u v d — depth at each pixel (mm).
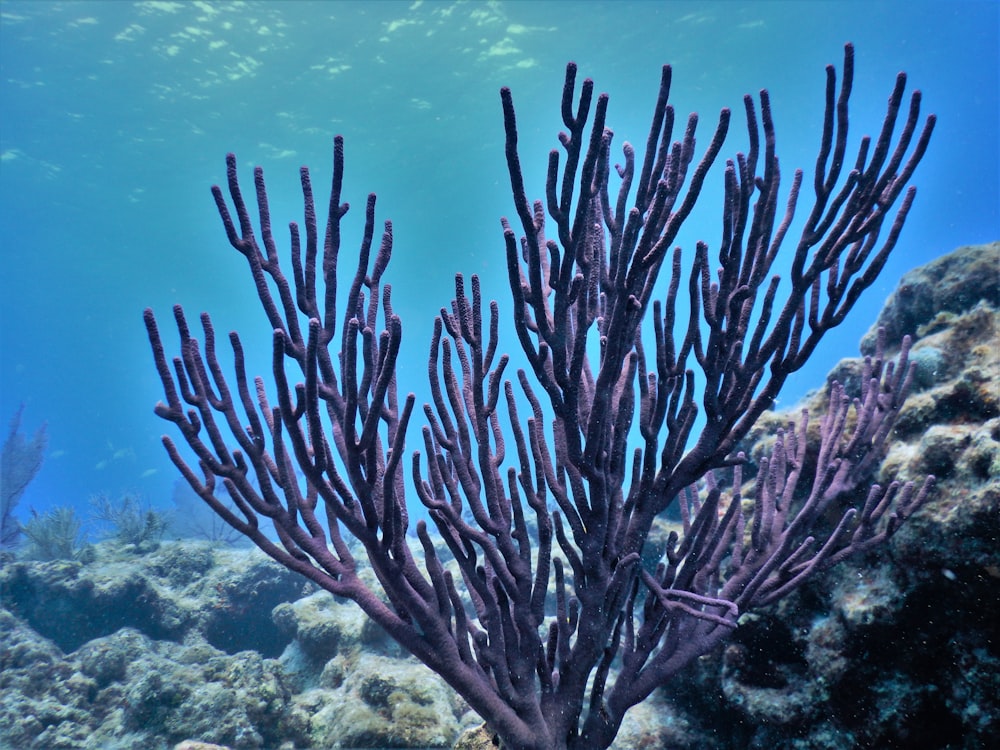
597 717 2869
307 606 8047
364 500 2379
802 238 2582
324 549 2629
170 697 5676
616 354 2289
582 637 2684
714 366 2594
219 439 2416
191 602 9023
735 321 2502
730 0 23312
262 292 2449
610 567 2693
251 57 26562
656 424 2668
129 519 12422
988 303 5242
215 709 5508
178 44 26016
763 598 3076
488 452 2551
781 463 3438
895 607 3465
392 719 5242
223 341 64375
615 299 2314
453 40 26094
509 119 1888
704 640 2943
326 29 24922
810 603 4070
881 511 3254
